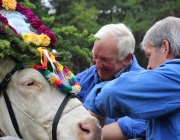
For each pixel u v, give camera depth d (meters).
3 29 2.51
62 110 2.49
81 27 22.33
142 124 3.23
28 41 2.59
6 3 2.77
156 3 22.98
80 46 3.07
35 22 2.80
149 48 2.69
